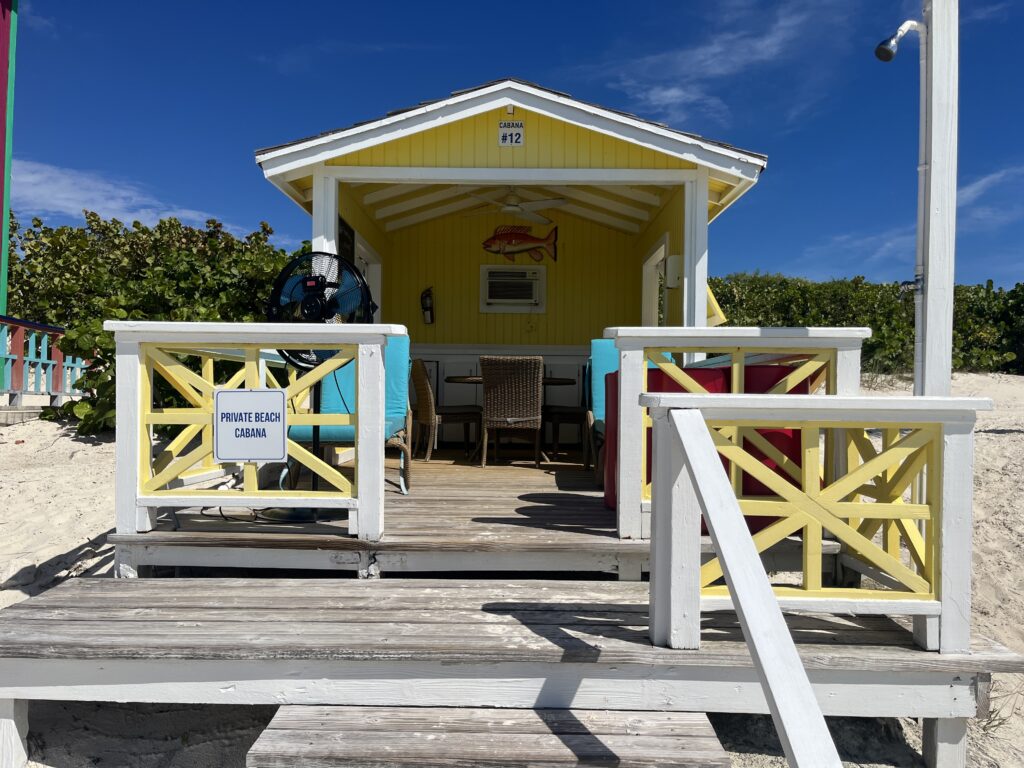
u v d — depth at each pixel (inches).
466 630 101.5
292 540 126.3
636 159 241.4
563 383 261.3
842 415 95.0
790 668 61.6
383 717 93.7
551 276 344.8
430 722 92.3
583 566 129.4
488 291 344.8
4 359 331.0
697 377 137.0
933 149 123.3
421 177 241.0
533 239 344.5
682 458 95.0
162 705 115.9
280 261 314.5
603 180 241.3
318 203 239.5
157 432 275.3
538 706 96.4
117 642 96.3
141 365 129.0
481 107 234.4
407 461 175.9
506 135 241.3
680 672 96.0
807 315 584.4
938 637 98.0
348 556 128.0
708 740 87.9
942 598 96.6
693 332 129.3
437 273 345.1
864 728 110.7
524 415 237.5
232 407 127.0
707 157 232.1
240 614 107.6
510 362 231.1
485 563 129.3
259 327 125.7
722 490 75.9
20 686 98.6
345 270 157.0
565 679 96.5
